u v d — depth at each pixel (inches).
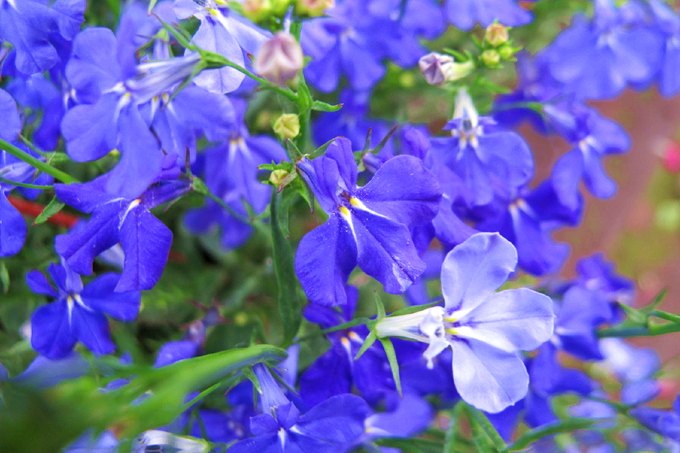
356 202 4.4
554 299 6.1
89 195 4.7
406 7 6.0
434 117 7.7
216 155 5.4
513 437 8.4
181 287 6.3
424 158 4.8
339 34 5.7
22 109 5.2
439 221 4.8
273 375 4.8
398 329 4.5
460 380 4.4
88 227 4.6
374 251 4.4
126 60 4.2
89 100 4.4
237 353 4.2
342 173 4.4
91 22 5.5
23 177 4.9
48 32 4.8
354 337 5.1
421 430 5.6
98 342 5.1
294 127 4.6
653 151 10.5
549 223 6.1
